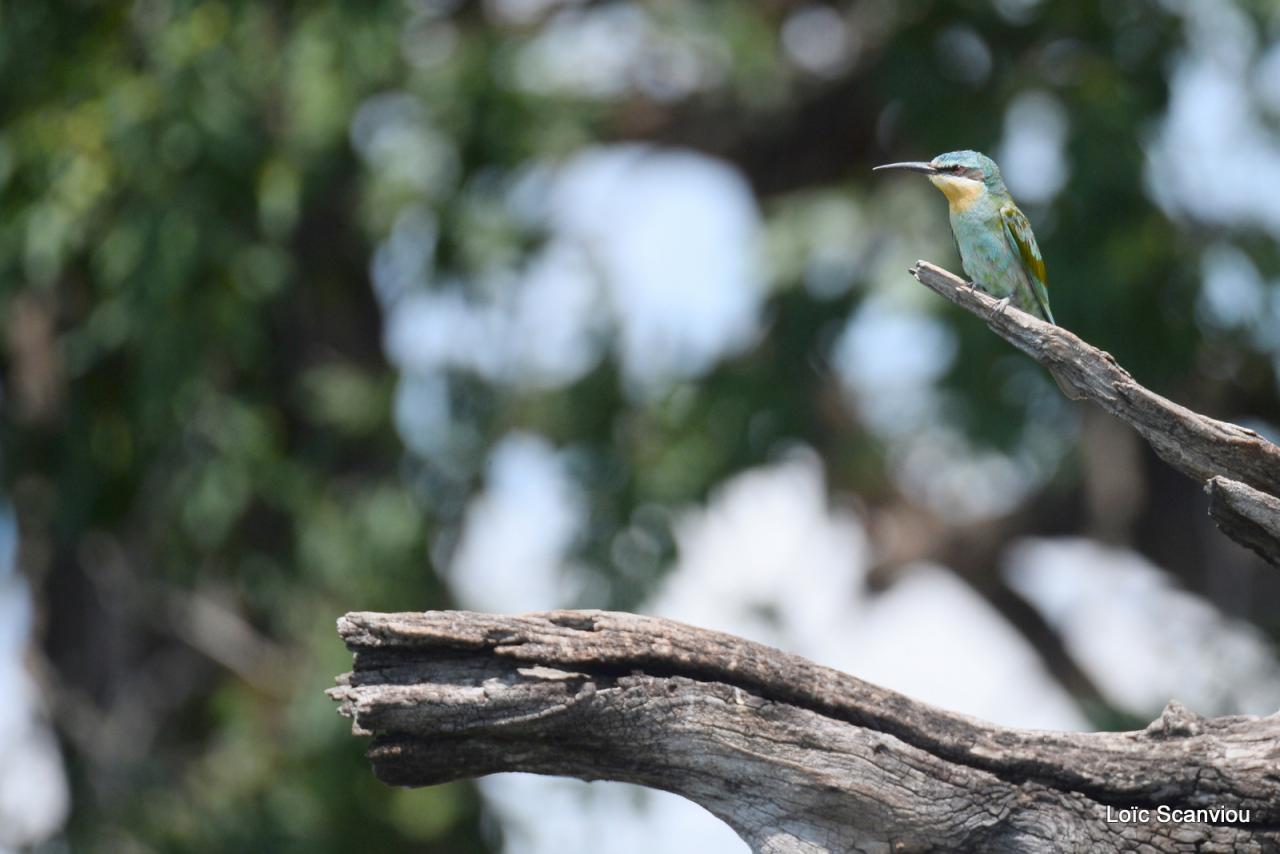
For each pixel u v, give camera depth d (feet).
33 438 53.16
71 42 50.31
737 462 58.39
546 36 59.36
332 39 48.78
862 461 60.08
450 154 53.83
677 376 59.77
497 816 55.52
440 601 54.54
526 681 21.11
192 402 48.70
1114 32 54.70
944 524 65.41
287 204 48.26
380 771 21.59
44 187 48.16
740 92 61.67
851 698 22.09
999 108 54.95
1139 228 52.70
